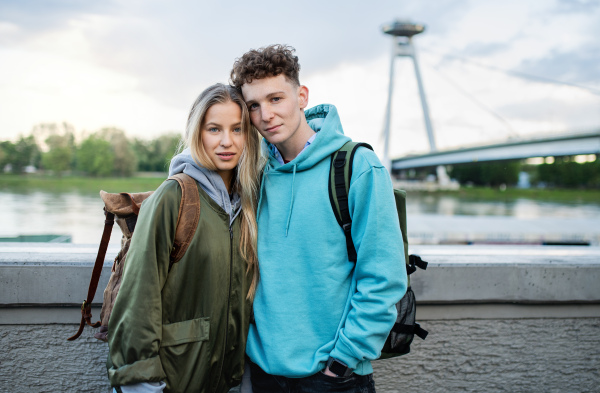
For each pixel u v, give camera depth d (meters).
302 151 1.28
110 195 1.31
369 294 1.20
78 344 1.65
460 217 8.61
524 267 1.78
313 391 1.27
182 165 1.25
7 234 2.85
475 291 1.76
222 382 1.31
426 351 1.81
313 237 1.26
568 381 1.89
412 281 1.72
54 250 1.74
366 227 1.20
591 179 72.81
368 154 1.26
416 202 46.31
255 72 1.21
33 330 1.64
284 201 1.32
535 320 1.86
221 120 1.20
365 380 1.32
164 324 1.19
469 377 1.84
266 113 1.23
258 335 1.34
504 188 77.00
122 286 1.13
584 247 2.16
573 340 1.88
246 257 1.30
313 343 1.27
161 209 1.15
